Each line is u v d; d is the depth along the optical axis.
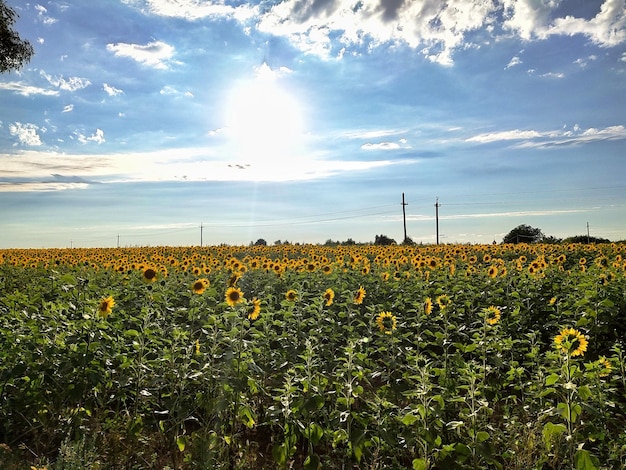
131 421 5.75
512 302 10.48
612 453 5.21
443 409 5.41
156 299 9.04
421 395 5.20
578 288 10.11
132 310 9.26
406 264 16.31
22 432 5.92
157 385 6.07
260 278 13.72
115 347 6.51
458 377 6.94
